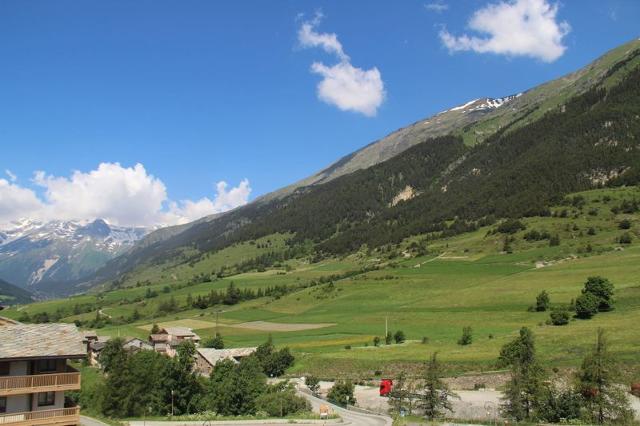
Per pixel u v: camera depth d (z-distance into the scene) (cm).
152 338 17238
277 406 8362
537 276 18838
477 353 11400
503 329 13888
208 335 18400
